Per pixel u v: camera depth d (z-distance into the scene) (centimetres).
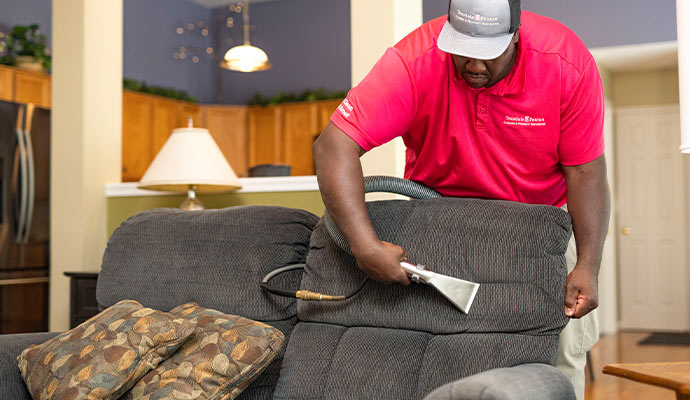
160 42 778
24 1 636
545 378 140
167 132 712
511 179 172
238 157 758
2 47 567
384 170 289
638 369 136
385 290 168
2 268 408
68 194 352
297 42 799
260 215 201
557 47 162
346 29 779
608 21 578
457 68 159
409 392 156
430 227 168
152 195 349
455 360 155
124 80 671
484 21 149
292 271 193
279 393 172
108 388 167
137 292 205
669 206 688
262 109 755
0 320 406
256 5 819
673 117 683
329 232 168
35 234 424
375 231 173
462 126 167
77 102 352
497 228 162
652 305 694
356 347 167
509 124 164
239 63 487
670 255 689
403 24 300
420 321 164
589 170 167
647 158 694
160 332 171
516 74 160
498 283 159
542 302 154
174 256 204
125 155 664
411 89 163
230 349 168
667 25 562
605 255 663
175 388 165
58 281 354
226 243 199
